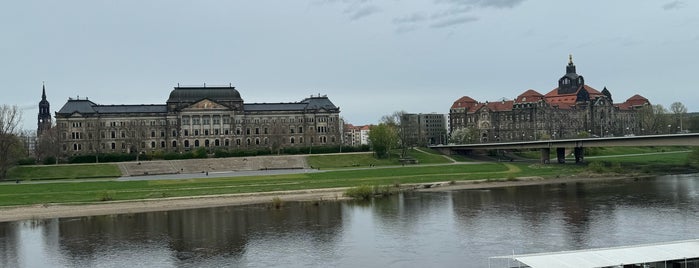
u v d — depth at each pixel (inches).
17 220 5004.9
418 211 4943.4
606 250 2608.3
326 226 4355.3
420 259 3316.9
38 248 3858.3
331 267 3211.1
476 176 7687.0
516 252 3388.3
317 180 7401.6
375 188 6333.7
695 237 3624.5
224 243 3865.7
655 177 7347.4
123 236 4185.5
